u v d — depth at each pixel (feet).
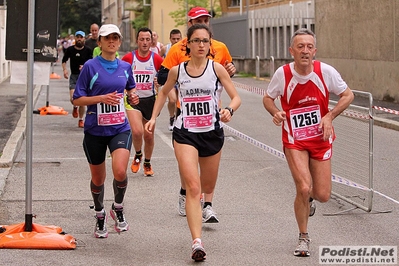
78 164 69.72
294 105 39.93
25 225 42.60
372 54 135.85
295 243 42.68
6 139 80.89
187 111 40.52
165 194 56.44
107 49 42.29
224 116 39.55
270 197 55.42
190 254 40.40
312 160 40.42
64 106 130.72
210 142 40.93
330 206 52.44
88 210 51.06
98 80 42.16
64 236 41.83
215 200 54.34
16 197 54.90
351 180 54.54
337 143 57.47
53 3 41.93
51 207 51.75
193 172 39.29
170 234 44.78
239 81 198.80
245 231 45.47
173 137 40.93
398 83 125.70
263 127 99.14
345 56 149.89
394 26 125.59
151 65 62.39
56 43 42.22
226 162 71.05
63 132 94.07
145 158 63.46
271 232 45.21
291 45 39.40
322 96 39.93
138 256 39.99
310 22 209.77
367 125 51.06
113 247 41.81
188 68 40.63
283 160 72.38
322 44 163.63
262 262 38.75
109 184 59.98
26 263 38.24
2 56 187.32
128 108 61.93
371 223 47.55
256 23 259.80
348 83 148.87
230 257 39.73
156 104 42.34
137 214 49.93
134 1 425.69
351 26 145.69
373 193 55.62
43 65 42.37
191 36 40.27
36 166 68.59
